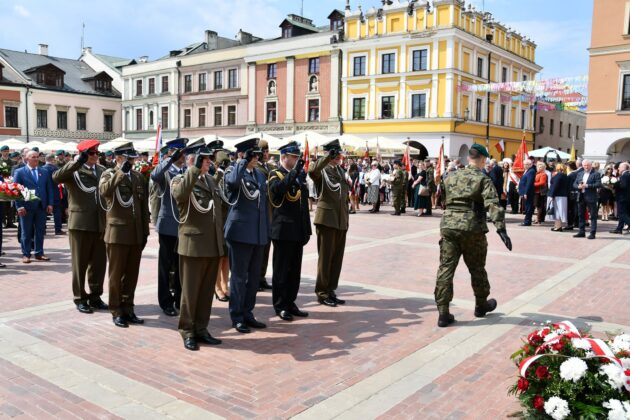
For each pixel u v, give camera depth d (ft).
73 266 22.79
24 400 14.44
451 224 20.92
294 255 22.44
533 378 13.03
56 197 47.03
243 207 20.25
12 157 62.34
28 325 20.88
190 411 13.85
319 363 17.25
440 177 60.08
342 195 24.13
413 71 118.83
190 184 17.99
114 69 186.39
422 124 119.03
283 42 137.59
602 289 27.04
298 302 24.82
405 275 30.42
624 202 48.01
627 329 20.57
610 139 90.22
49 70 166.30
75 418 13.47
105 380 15.76
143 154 34.58
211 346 18.85
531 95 105.50
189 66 158.51
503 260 35.06
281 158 22.18
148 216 22.09
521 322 21.59
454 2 112.88
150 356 17.78
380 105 124.98
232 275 20.47
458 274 30.81
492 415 13.78
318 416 13.66
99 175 23.34
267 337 19.88
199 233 18.51
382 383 15.70
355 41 125.59
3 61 162.20
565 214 49.70
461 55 117.39
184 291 18.78
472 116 122.93
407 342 19.25
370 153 102.27
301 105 136.15
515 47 140.67
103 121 179.42
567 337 13.55
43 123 165.27
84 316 22.25
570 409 12.14
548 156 78.13
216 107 154.40
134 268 21.62
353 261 34.53
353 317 22.41
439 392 15.12
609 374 12.17
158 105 167.94
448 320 21.16
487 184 20.39
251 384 15.60
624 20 87.35
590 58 91.15
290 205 21.91
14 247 40.24
